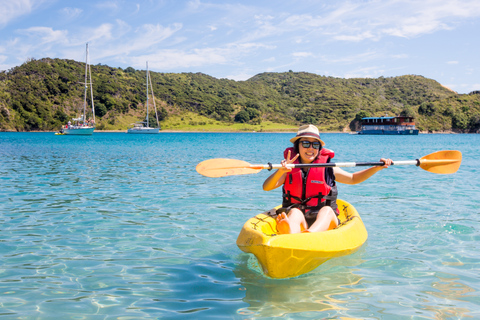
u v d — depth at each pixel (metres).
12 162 14.89
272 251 3.45
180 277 3.69
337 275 3.74
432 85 160.75
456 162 4.84
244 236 3.89
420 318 2.90
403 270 3.84
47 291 3.38
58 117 88.44
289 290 3.40
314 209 4.39
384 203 7.05
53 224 5.56
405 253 4.32
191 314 2.96
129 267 3.94
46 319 2.89
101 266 3.96
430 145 34.03
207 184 9.26
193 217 5.99
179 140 44.78
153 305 3.12
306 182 4.34
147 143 34.75
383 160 4.48
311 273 3.79
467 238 4.86
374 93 151.12
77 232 5.16
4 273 3.76
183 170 12.34
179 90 119.75
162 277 3.69
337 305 3.11
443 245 4.60
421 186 9.02
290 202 4.47
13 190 8.38
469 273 3.75
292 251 3.51
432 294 3.30
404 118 82.44
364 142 42.66
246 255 4.31
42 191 8.27
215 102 118.88
